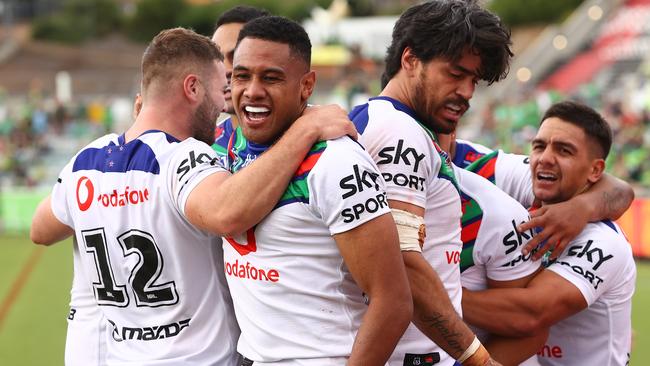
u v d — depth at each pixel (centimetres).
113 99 5600
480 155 729
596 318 634
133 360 524
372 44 5172
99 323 562
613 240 620
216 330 527
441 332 501
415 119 535
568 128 631
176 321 523
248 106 481
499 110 3803
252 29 481
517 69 4984
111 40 8169
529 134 3262
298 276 473
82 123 4716
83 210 542
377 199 461
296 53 480
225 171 502
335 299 476
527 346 597
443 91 520
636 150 2964
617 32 5112
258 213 467
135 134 538
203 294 524
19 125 4391
